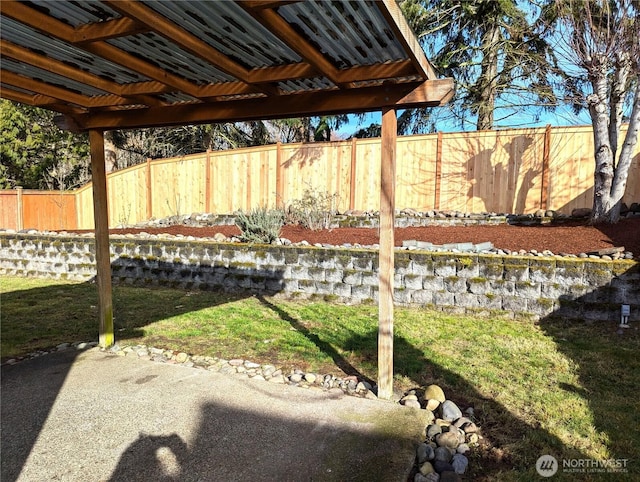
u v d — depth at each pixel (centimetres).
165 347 412
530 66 971
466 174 867
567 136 789
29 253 856
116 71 293
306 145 970
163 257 726
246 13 204
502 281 513
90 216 1223
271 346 411
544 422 267
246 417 274
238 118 333
